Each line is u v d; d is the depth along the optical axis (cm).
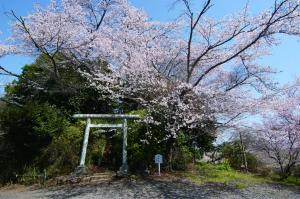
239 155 1767
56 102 1642
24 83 1712
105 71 1517
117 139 1509
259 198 1097
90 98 1620
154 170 1404
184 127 1401
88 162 1423
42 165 1434
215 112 1335
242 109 1331
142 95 1429
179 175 1388
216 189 1199
